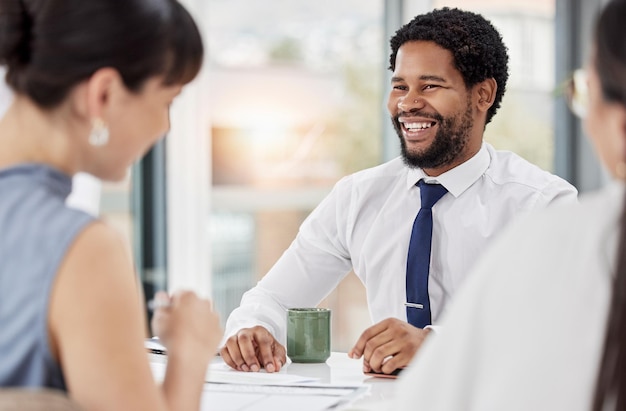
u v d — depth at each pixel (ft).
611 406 3.40
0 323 4.28
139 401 4.23
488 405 3.59
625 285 3.39
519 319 3.61
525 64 18.39
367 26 16.67
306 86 16.39
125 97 4.65
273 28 16.06
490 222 8.75
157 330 5.17
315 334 7.48
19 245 4.30
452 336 3.77
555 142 18.95
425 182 9.07
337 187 9.66
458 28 8.69
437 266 8.80
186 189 15.30
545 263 3.64
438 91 8.63
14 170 4.54
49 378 4.32
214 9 15.53
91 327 4.20
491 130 18.15
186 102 15.16
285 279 9.31
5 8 4.54
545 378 3.52
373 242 9.20
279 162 16.26
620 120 3.72
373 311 9.30
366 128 16.79
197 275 15.53
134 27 4.58
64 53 4.48
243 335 7.41
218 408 5.83
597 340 3.49
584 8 18.93
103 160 4.78
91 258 4.27
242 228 16.05
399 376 6.84
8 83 4.67
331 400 6.03
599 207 3.68
